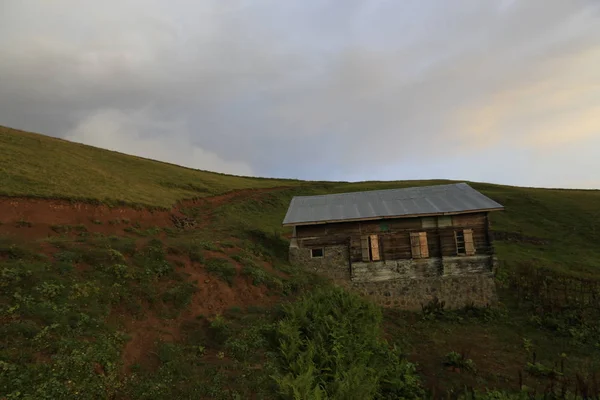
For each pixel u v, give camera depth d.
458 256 24.47
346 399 9.96
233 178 67.06
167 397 8.91
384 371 12.93
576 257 34.03
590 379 15.34
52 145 40.50
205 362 10.95
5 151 29.80
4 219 19.48
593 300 24.02
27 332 9.12
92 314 11.06
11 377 7.70
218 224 34.06
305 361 11.53
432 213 24.50
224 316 14.65
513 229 41.66
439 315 22.81
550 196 51.78
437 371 15.48
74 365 8.60
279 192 56.88
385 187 63.81
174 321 13.02
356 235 25.56
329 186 67.38
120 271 14.12
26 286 11.18
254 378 10.43
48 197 23.27
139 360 10.28
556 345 19.17
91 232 21.66
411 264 24.80
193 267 17.50
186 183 48.41
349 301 16.66
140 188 36.84
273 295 18.34
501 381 15.02
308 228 26.03
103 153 52.28
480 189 59.47
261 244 29.78
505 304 24.73
